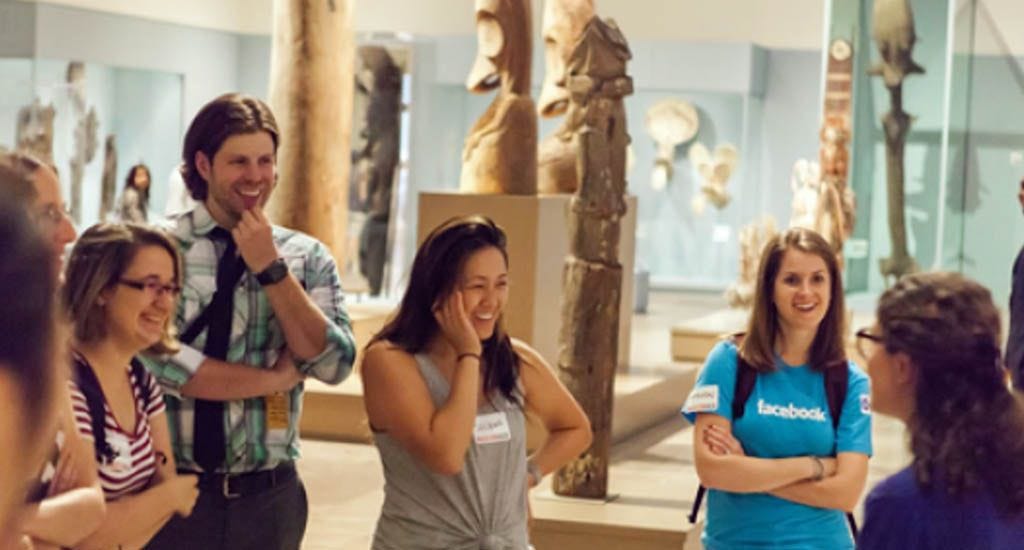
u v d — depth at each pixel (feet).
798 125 70.13
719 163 71.56
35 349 4.89
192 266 15.02
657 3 69.56
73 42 52.29
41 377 4.89
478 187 42.19
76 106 53.01
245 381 14.66
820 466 16.17
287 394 15.12
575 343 27.71
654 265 73.87
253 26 67.56
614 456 36.47
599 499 27.96
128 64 56.49
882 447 38.88
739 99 70.90
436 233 14.58
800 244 16.38
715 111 71.36
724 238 72.49
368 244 62.85
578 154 27.76
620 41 27.61
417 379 14.42
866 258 63.87
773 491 16.25
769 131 70.74
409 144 64.18
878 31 62.64
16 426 4.84
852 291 63.82
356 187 62.90
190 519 14.61
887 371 10.34
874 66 63.10
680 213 72.84
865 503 10.35
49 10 50.60
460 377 14.15
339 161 44.80
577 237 27.78
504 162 41.98
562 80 46.65
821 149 57.47
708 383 16.52
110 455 12.85
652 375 44.21
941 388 10.11
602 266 27.71
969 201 55.47
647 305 70.13
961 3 55.06
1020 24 54.65
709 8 69.31
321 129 44.24
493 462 14.52
